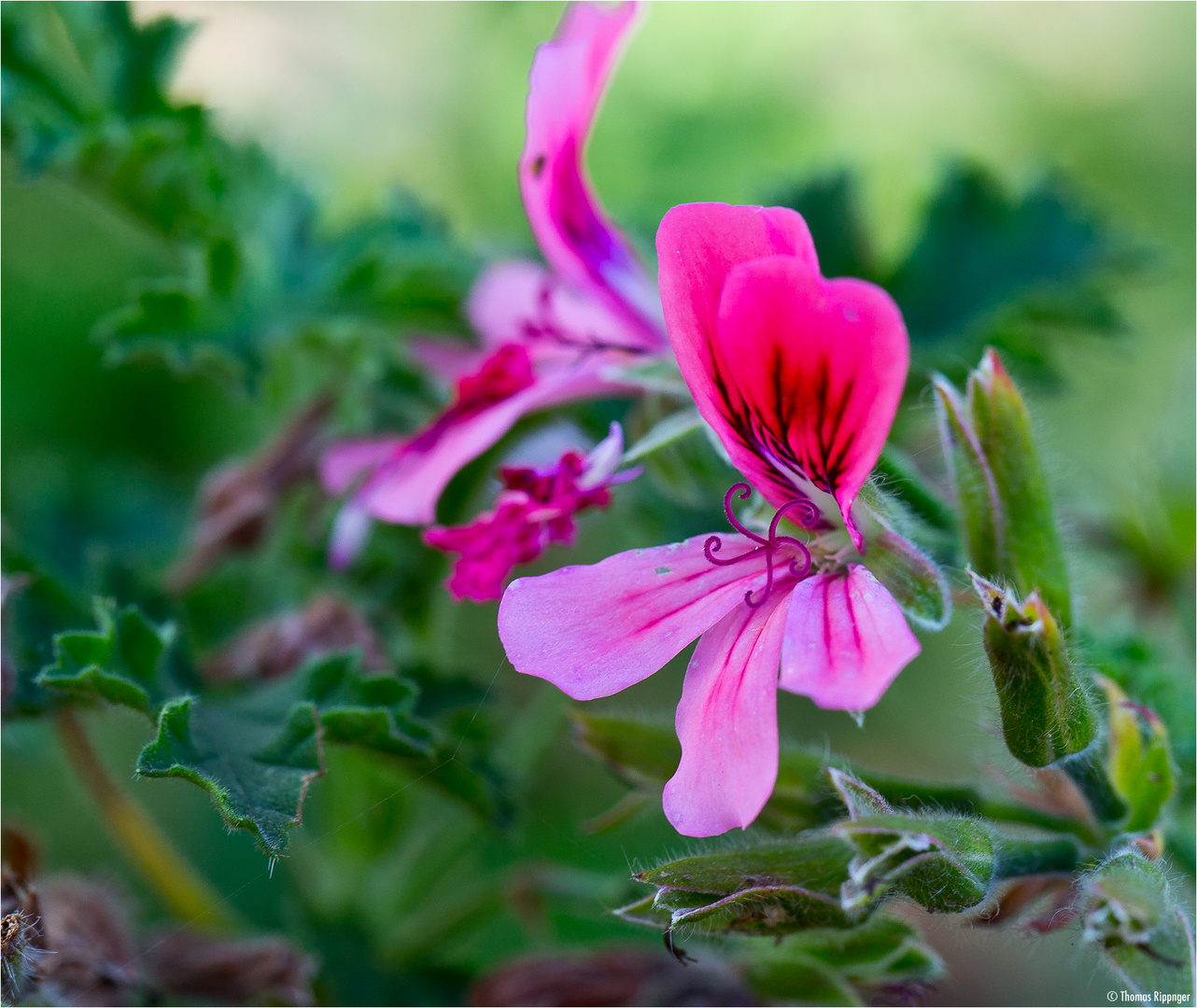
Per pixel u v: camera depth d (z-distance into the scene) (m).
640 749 0.30
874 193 0.60
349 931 0.35
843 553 0.29
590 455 0.30
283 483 0.34
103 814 0.33
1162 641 0.35
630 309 0.33
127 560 0.34
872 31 0.65
